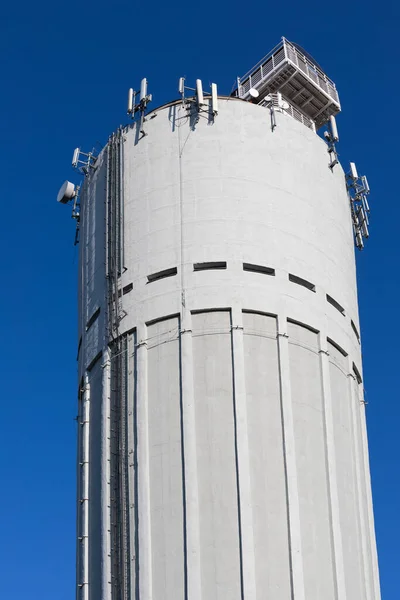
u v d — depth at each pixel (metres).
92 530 47.41
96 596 45.69
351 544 46.41
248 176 50.88
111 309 50.12
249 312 47.91
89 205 55.47
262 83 59.56
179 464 45.22
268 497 44.44
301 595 42.91
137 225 50.91
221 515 43.91
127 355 48.66
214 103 52.16
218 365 46.75
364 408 53.09
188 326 47.56
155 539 44.31
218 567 43.00
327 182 54.22
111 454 47.38
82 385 51.84
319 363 48.84
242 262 48.75
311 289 50.34
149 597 43.34
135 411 47.22
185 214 50.00
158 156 51.91
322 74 61.47
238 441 45.09
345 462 48.12
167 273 49.25
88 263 53.97
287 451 45.53
